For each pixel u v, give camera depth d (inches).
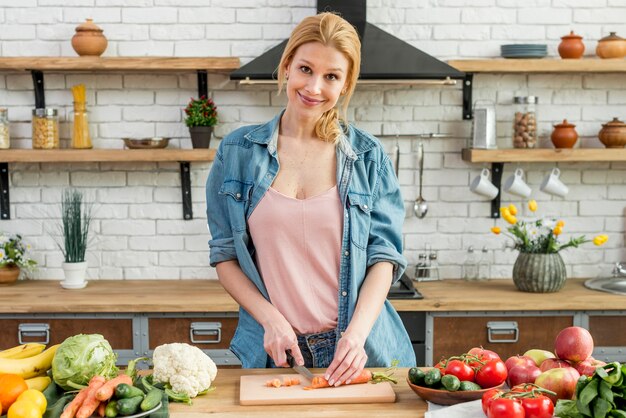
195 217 159.8
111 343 139.4
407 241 161.3
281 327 78.4
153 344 139.5
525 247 147.6
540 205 161.8
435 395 69.9
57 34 155.0
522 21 157.8
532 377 72.3
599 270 163.2
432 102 158.6
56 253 159.2
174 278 160.2
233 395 73.9
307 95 78.3
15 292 146.0
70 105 156.4
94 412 66.9
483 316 140.2
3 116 150.3
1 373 69.6
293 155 84.8
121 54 155.9
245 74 136.1
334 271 84.4
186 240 159.8
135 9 155.3
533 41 158.2
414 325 140.3
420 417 68.2
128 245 159.5
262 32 156.5
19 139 156.9
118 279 159.6
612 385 62.8
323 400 71.7
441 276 161.6
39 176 157.9
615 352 141.5
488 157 149.2
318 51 76.7
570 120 160.4
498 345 140.6
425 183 160.1
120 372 76.3
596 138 160.9
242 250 84.4
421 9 156.9
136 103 157.0
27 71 155.1
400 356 90.6
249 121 158.1
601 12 158.2
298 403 71.6
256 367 85.7
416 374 71.8
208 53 156.7
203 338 139.6
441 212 160.9
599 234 162.7
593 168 161.6
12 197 158.1
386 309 90.7
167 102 157.3
